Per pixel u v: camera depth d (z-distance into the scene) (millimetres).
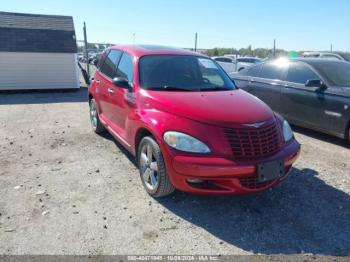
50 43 14789
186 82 4504
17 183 4195
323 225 3389
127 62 4906
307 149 5742
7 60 14094
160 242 3051
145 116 3812
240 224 3381
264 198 3912
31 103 10969
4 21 14891
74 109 9672
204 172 3188
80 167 4770
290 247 3029
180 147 3314
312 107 6238
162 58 4777
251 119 3479
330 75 6211
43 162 4957
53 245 2957
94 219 3391
